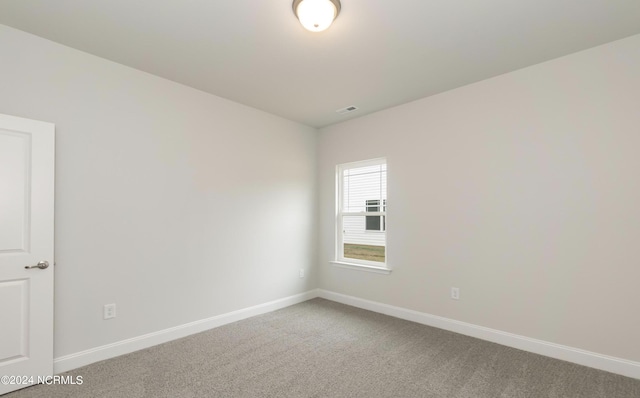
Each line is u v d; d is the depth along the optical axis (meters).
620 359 2.29
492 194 2.94
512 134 2.84
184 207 3.09
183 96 3.12
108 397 2.00
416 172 3.51
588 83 2.47
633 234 2.27
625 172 2.31
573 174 2.52
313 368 2.39
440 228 3.29
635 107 2.28
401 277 3.59
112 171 2.62
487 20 2.09
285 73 2.88
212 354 2.63
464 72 2.87
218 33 2.25
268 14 2.03
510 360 2.52
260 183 3.82
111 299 2.58
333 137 4.43
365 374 2.30
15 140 2.12
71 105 2.43
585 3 1.92
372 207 4.05
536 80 2.72
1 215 2.05
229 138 3.51
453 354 2.63
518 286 2.77
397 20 2.09
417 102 3.52
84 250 2.46
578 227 2.49
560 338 2.55
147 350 2.71
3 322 2.04
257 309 3.69
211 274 3.28
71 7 1.95
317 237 4.55
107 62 2.63
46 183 2.23
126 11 2.00
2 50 2.15
